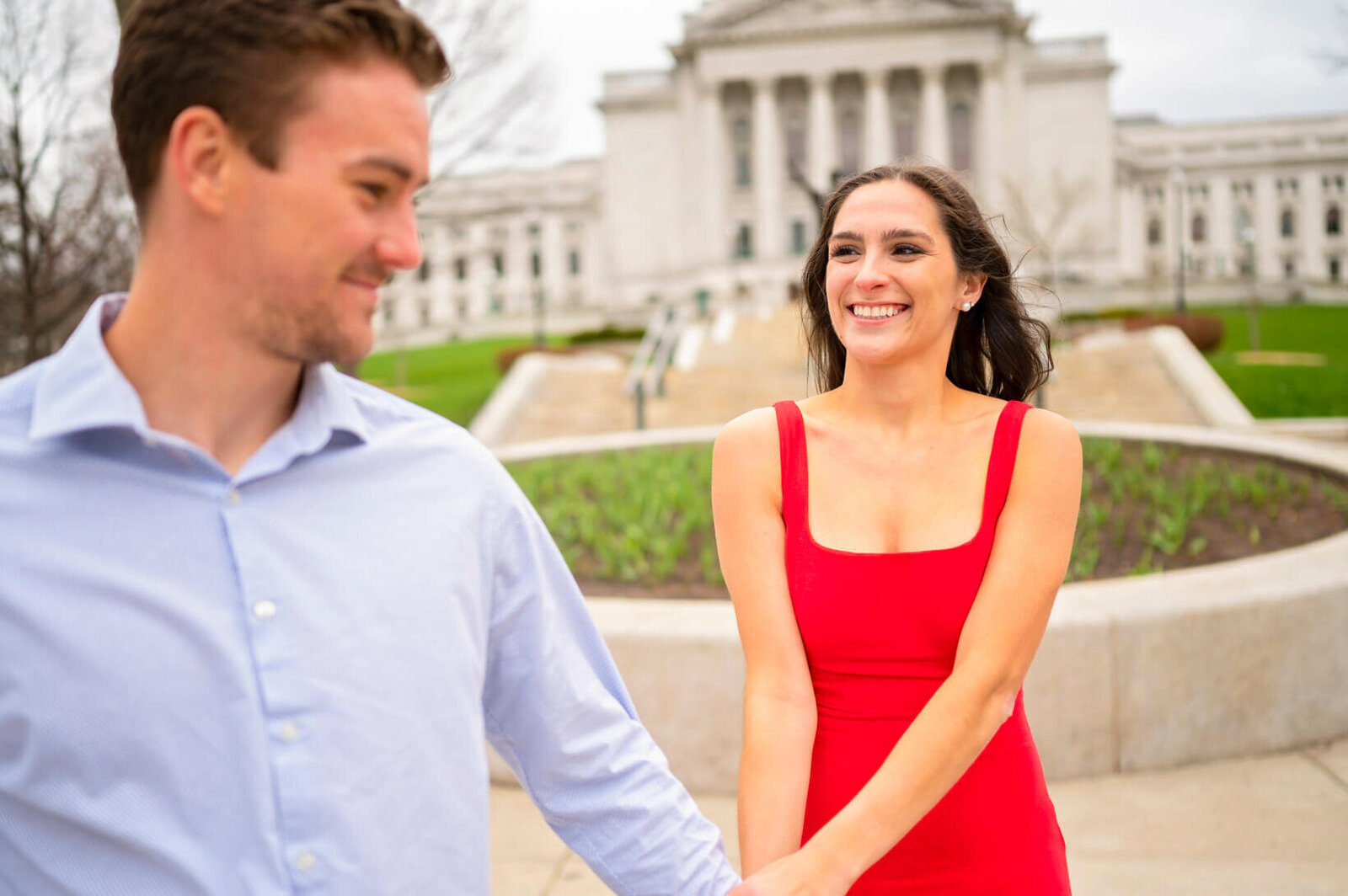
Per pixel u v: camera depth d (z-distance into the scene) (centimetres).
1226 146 7588
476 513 123
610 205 6125
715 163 5728
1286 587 397
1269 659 388
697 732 373
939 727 160
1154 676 374
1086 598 390
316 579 108
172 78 103
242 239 105
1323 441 1512
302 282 107
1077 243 5647
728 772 372
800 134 5931
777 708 175
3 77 923
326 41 102
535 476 890
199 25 102
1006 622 167
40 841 101
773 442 186
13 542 98
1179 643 376
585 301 7250
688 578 550
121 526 102
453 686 115
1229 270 7600
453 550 118
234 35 102
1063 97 5731
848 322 184
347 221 106
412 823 110
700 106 5788
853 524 180
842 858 151
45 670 97
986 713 164
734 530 184
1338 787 360
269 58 102
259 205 105
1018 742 179
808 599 177
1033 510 174
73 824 100
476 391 2403
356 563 110
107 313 115
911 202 181
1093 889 303
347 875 105
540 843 348
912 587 172
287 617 105
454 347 4397
